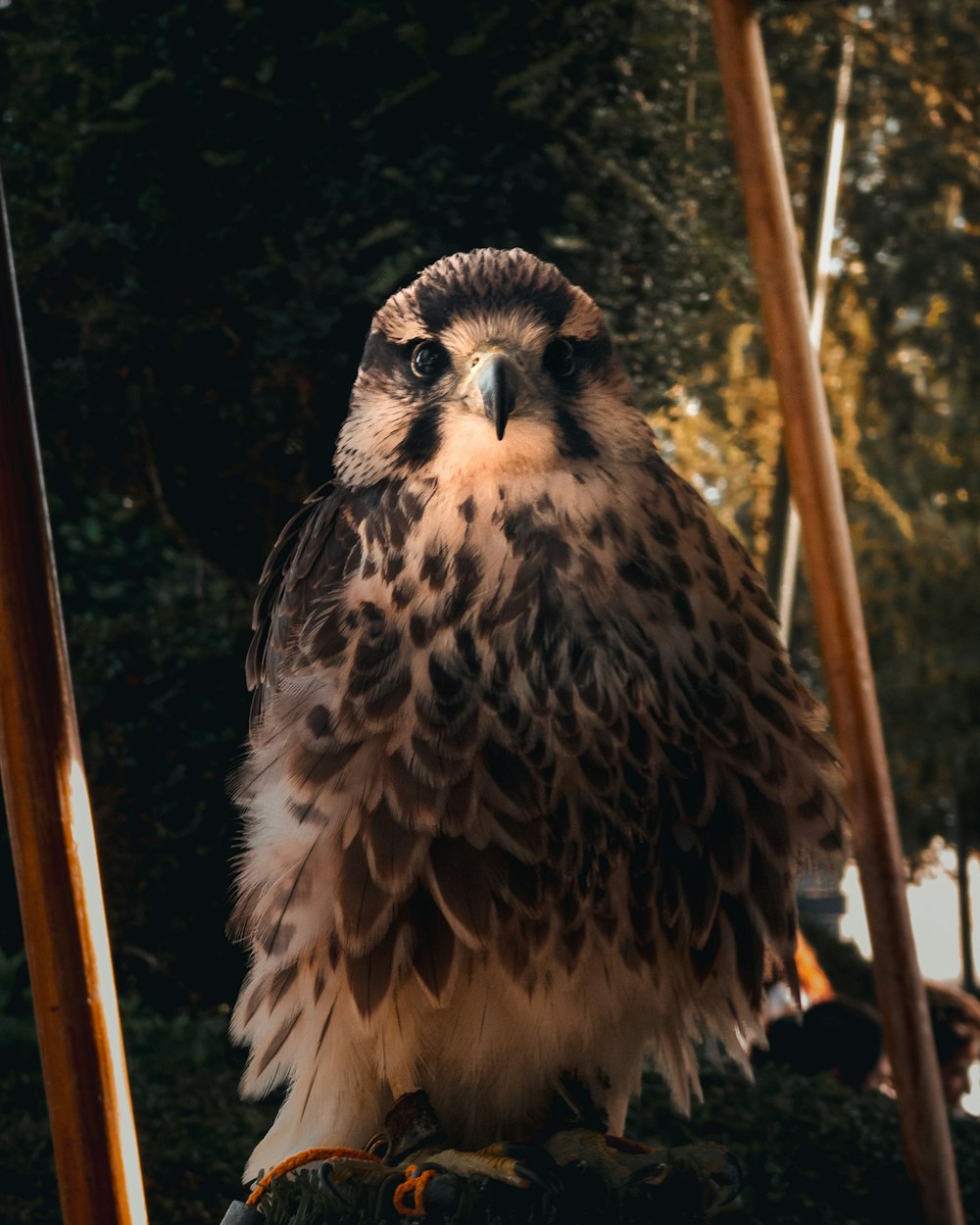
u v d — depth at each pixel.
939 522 7.60
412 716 1.90
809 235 5.22
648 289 3.54
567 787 1.91
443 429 1.99
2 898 5.38
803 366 2.78
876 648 8.27
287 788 1.96
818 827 2.05
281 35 3.26
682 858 1.97
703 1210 1.83
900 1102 2.85
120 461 3.78
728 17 2.77
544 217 3.39
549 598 1.92
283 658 2.09
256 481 3.75
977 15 4.91
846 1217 3.31
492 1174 1.82
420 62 3.27
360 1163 1.88
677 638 1.96
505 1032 1.98
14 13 3.51
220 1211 3.42
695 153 3.64
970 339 5.98
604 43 3.37
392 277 3.30
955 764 8.33
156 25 3.28
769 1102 3.81
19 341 1.68
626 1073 2.08
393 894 1.89
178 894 4.32
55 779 1.69
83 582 5.77
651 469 2.05
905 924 2.81
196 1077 4.20
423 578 1.93
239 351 3.53
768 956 2.15
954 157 5.27
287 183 3.31
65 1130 1.70
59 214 3.41
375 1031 1.93
